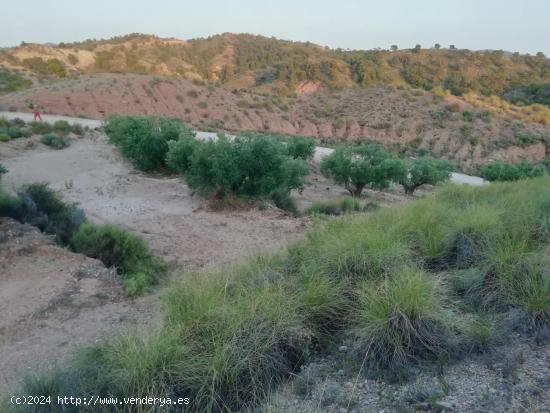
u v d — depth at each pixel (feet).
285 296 16.02
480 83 363.15
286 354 14.40
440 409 11.39
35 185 42.98
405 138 232.32
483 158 214.90
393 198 98.58
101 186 65.62
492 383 12.26
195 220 47.67
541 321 14.90
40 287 25.80
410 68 385.09
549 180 39.29
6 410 12.34
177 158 60.95
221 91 258.16
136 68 378.73
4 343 19.89
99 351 14.61
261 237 40.55
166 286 24.54
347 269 18.04
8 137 98.53
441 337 14.03
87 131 128.57
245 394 12.76
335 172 99.71
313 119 248.52
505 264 17.15
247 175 55.83
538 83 355.77
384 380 12.97
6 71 276.41
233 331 13.93
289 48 478.18
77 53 405.59
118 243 31.76
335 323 15.80
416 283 15.14
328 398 12.28
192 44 501.56
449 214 23.81
